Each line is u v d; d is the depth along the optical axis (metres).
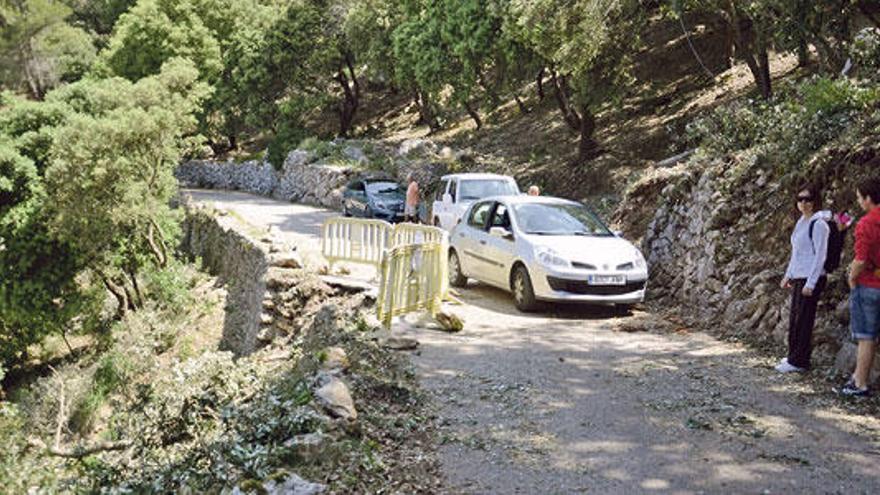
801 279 7.57
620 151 24.69
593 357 8.70
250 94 46.75
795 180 10.17
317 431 5.65
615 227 15.82
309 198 35.94
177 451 6.59
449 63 31.02
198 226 29.95
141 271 27.53
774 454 5.66
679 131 23.41
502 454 5.81
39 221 25.52
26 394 20.83
